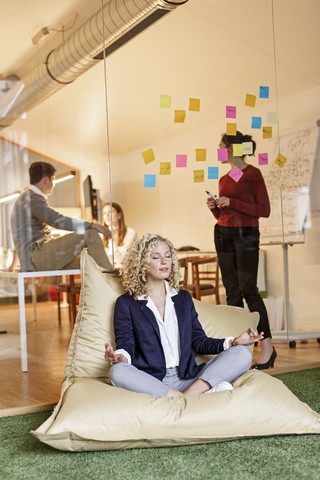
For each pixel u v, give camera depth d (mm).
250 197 3912
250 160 3922
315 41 4125
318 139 4172
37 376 3359
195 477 1813
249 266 3881
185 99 3820
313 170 4145
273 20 4004
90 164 3596
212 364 2408
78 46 3582
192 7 3814
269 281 3936
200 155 3846
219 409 2139
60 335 3457
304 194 4090
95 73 3629
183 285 3762
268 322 3861
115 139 3664
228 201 3871
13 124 3434
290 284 4008
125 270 2580
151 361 2439
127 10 3676
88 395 2209
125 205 3682
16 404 2852
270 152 3982
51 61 3520
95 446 2088
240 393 2209
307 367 3736
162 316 2541
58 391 3078
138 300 2527
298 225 4070
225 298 3828
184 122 3814
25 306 3402
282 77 4027
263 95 3977
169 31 3777
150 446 2119
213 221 3850
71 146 3557
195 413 2121
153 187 3748
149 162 3738
